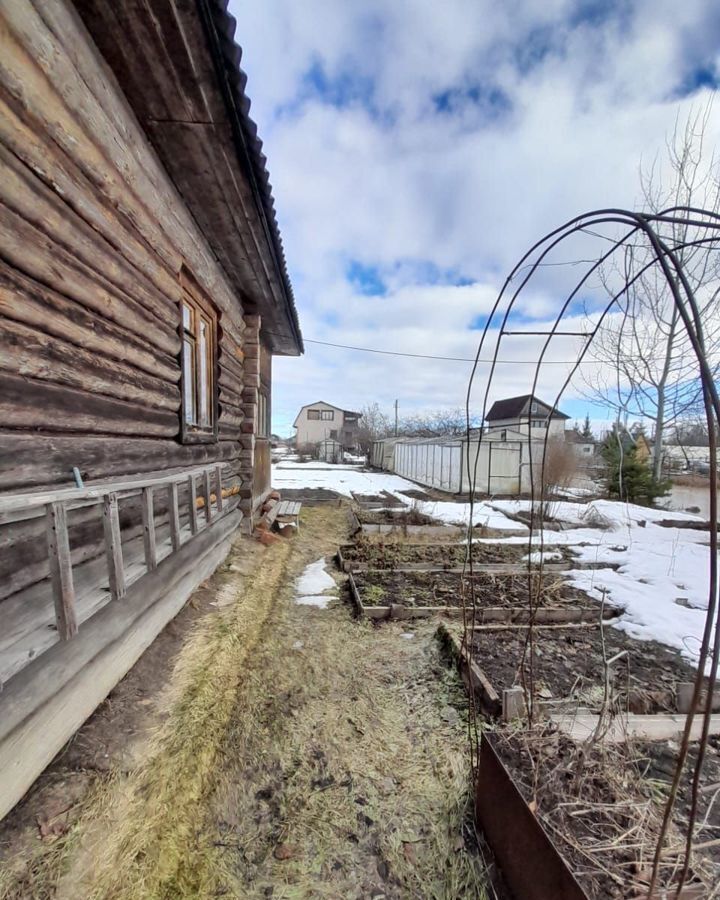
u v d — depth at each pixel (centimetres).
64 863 122
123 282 222
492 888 136
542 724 162
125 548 229
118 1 168
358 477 1653
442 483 1307
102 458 201
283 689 241
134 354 235
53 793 140
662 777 168
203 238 361
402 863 147
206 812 158
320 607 360
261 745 197
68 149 174
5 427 142
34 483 153
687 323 89
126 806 144
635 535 674
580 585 421
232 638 274
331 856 149
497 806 144
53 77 163
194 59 195
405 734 208
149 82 209
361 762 190
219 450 420
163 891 127
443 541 596
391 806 169
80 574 184
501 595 376
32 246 154
